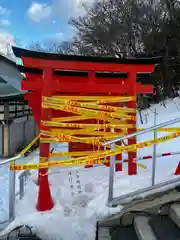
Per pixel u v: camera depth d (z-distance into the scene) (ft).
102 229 9.09
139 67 12.57
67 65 11.50
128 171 12.83
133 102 12.76
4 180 19.13
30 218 9.32
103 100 12.53
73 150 15.58
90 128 12.26
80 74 13.62
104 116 12.42
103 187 11.54
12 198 9.33
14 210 9.52
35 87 11.70
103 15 47.03
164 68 38.88
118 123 12.77
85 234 9.04
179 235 7.98
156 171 12.75
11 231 8.88
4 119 29.89
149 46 39.86
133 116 12.73
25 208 10.08
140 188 10.58
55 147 29.30
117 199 9.64
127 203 9.66
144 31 41.63
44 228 9.01
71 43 59.41
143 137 26.99
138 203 9.55
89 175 13.61
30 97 14.84
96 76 13.89
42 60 11.10
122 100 12.69
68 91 12.01
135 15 42.16
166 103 38.24
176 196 9.44
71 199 10.77
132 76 12.64
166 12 40.45
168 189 9.95
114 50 45.34
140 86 13.29
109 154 9.59
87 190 11.60
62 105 11.27
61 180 13.07
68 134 11.94
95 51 49.34
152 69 12.65
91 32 48.37
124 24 43.11
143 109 40.86
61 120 12.16
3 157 30.07
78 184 12.28
